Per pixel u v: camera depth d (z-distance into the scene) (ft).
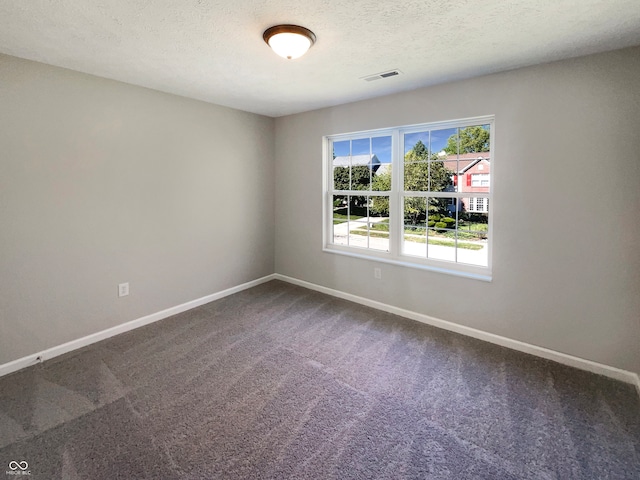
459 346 9.04
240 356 8.51
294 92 10.28
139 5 5.27
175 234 11.02
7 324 7.68
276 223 14.74
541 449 5.57
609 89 7.14
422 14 5.58
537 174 8.14
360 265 12.05
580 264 7.79
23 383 7.32
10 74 7.36
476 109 8.88
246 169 13.25
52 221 8.23
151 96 9.97
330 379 7.54
